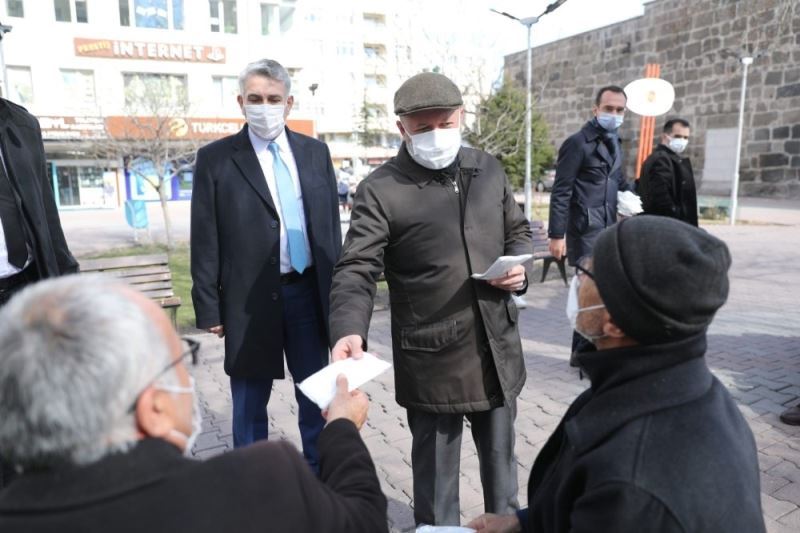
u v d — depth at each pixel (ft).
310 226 10.34
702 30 68.59
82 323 2.98
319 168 10.57
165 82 67.92
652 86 30.07
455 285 7.99
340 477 4.38
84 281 3.29
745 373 15.97
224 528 3.04
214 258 10.12
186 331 20.61
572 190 15.93
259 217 9.99
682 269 3.66
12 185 8.52
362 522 3.87
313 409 10.71
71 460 2.98
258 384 10.48
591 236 15.89
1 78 34.58
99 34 86.84
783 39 61.82
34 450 2.91
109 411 2.96
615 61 78.48
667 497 3.44
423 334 8.08
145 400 3.13
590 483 3.75
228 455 3.35
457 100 7.77
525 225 8.95
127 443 3.11
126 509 2.90
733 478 3.58
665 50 72.84
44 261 8.89
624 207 16.20
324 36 138.31
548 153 63.36
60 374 2.85
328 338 10.80
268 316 10.07
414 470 8.59
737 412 4.13
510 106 40.73
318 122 137.39
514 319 8.43
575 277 4.76
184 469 3.14
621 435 3.77
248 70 9.90
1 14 81.66
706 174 71.10
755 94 65.10
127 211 46.44
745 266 31.24
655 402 3.80
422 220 7.94
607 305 3.92
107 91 88.17
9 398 2.89
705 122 70.18
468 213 8.09
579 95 84.07
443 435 8.38
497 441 8.50
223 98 96.68
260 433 10.61
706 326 3.87
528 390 15.26
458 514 8.70
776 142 64.18
